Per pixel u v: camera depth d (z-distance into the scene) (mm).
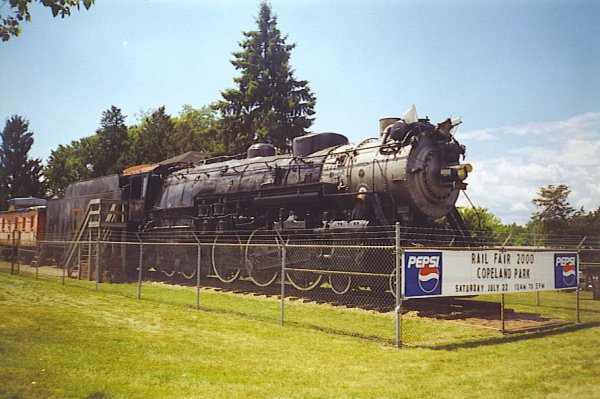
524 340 9758
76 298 15141
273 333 10297
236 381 6973
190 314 12562
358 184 14414
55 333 9688
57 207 29172
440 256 9664
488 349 8953
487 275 10344
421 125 13969
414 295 9281
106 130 59844
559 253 12008
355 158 14859
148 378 7035
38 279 20922
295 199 15422
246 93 41969
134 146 58406
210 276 19375
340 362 8039
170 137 57781
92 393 6387
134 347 8805
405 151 13570
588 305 15266
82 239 24156
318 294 15586
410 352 8703
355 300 14359
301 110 42531
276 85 42781
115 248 22812
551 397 6457
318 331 10508
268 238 16641
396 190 13555
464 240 14688
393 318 11945
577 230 20672
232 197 18250
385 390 6656
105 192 25359
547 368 7734
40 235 31031
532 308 14422
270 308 13547
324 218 14828
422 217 14078
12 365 7473
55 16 8086
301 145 17172
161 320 11609
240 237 17734
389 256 13531
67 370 7309
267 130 39875
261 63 42812
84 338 9359
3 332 9617
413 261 9297
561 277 11984
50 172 65938
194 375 7203
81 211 26672
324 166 15734
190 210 20484
